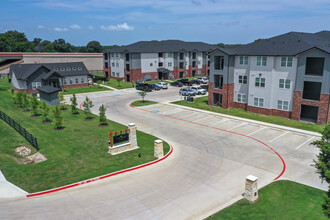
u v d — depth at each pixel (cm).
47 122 3145
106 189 1628
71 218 1312
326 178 1577
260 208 1430
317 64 3553
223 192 1605
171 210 1408
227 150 2344
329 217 1335
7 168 1848
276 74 3462
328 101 3003
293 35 3744
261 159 2141
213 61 4091
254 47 3841
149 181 1744
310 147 2411
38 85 5406
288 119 3406
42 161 2056
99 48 17500
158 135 2781
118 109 4075
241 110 3944
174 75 8162
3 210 1359
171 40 8975
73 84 6256
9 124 2914
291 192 1608
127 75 7481
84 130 2864
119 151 2256
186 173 1870
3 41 13975
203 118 3503
